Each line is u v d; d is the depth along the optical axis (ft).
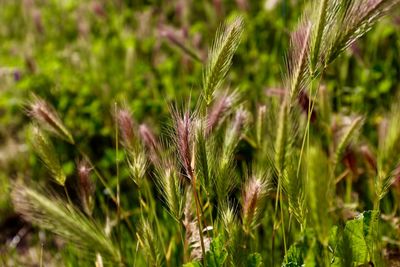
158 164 3.23
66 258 3.76
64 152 5.38
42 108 3.57
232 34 3.16
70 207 3.18
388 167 3.03
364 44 5.55
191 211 3.35
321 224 2.83
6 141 6.07
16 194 3.10
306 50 3.10
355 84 5.03
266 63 5.74
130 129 3.35
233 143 3.31
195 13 8.11
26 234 4.68
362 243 3.19
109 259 3.18
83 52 7.34
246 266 3.23
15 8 10.45
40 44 8.53
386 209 3.75
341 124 3.82
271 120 3.39
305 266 2.99
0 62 7.27
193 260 3.30
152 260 3.23
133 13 8.76
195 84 5.57
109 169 4.96
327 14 3.05
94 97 5.90
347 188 3.85
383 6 3.09
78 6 9.21
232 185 3.27
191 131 3.11
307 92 3.67
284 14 5.93
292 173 3.09
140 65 6.39
